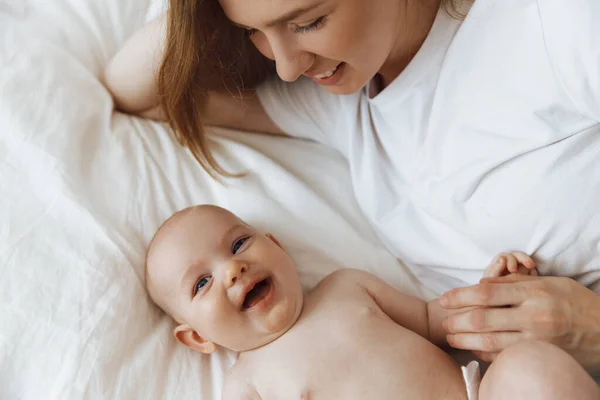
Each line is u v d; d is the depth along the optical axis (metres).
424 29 0.94
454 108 0.94
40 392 0.94
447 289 1.15
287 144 1.30
